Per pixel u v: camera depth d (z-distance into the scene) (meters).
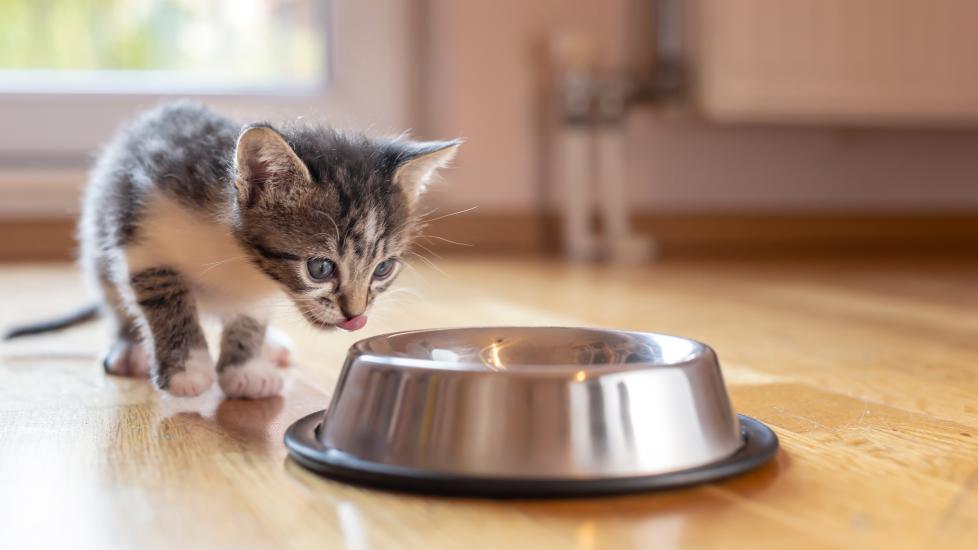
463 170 2.34
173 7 2.22
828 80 2.30
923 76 2.36
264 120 1.05
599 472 0.76
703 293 1.68
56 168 2.11
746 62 2.25
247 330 1.02
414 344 0.88
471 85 2.32
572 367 0.78
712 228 2.52
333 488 0.78
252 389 1.00
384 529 0.73
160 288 0.99
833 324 1.36
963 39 2.37
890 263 2.18
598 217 2.41
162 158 1.01
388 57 2.33
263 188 0.98
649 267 2.07
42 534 0.73
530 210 2.40
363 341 0.85
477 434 0.77
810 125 2.54
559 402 0.76
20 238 2.11
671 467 0.77
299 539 0.72
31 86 2.12
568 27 2.37
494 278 1.88
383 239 1.03
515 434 0.76
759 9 2.24
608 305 1.53
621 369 0.78
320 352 1.18
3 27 2.13
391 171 1.04
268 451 0.85
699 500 0.76
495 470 0.76
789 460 0.83
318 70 2.33
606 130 2.26
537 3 2.35
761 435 0.84
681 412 0.78
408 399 0.78
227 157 1.00
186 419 0.93
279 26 2.29
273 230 0.99
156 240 0.99
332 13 2.29
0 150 2.11
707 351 0.82
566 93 2.26
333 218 0.99
